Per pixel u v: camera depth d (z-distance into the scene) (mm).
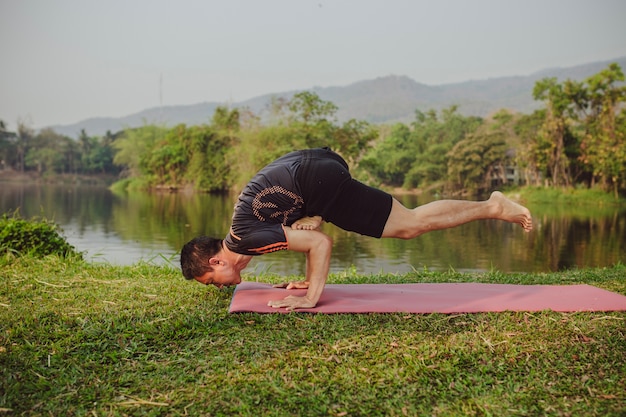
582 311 3322
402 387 2467
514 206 3551
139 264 5340
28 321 3193
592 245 13867
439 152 45812
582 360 2691
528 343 2869
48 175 72125
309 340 2914
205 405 2326
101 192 39969
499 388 2445
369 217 3387
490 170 40875
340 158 3496
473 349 2799
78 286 4121
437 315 3264
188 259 3465
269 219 3316
